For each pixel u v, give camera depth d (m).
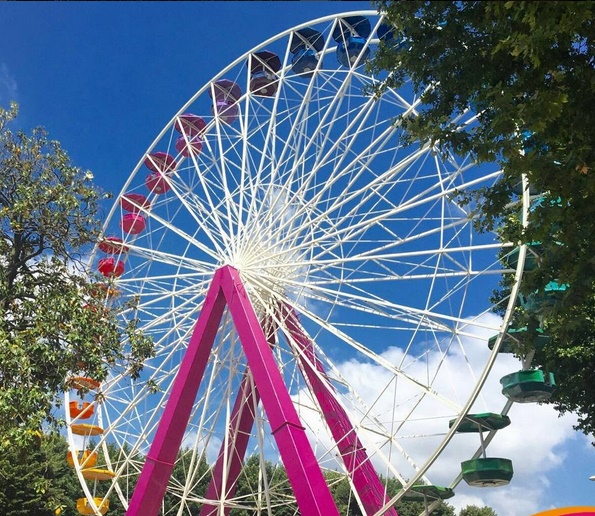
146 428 27.45
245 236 26.70
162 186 34.28
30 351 16.16
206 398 26.39
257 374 21.67
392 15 12.65
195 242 27.94
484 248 21.89
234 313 23.53
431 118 12.91
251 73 31.25
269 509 24.44
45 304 17.03
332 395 23.95
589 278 12.08
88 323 17.42
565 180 10.95
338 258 25.42
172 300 29.58
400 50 13.35
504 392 25.06
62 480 48.94
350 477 23.34
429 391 21.41
